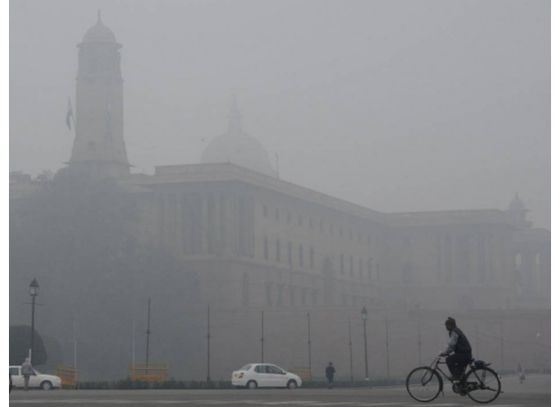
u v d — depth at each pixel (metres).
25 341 165.25
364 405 57.59
